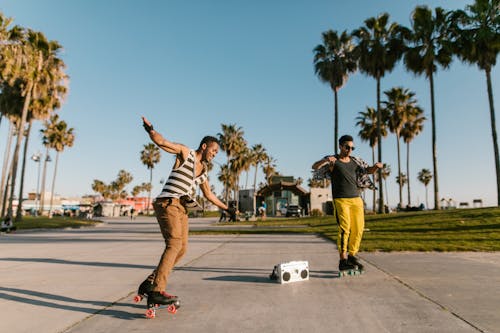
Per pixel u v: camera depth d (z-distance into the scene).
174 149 2.72
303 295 3.20
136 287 3.73
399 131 39.53
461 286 3.47
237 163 50.41
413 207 29.80
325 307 2.77
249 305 2.88
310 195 49.88
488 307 2.70
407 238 8.98
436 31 23.47
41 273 4.71
